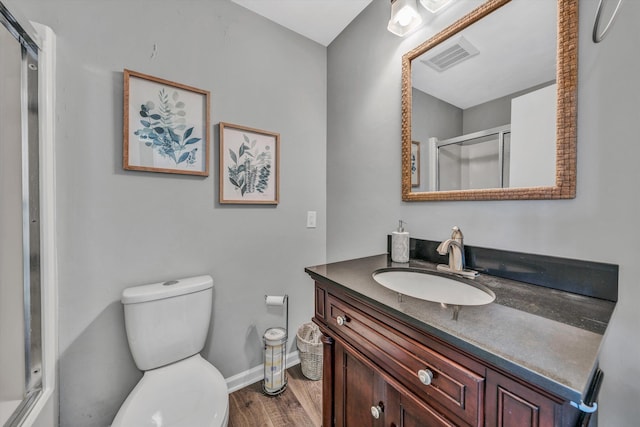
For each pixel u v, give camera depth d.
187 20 1.31
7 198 0.92
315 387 1.53
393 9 1.19
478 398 0.48
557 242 0.79
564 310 0.62
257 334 1.59
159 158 1.24
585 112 0.73
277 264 1.66
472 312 0.61
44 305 0.98
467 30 1.02
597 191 0.71
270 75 1.60
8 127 0.92
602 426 0.71
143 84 1.19
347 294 0.82
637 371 0.66
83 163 1.09
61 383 1.05
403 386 0.64
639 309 0.65
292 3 1.47
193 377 1.06
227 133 1.43
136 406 0.90
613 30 0.68
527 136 0.85
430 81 1.16
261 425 1.25
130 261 1.19
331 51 1.82
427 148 1.18
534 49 0.83
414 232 1.26
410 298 0.70
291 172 1.71
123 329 1.17
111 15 1.13
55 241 1.03
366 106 1.52
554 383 0.37
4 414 0.87
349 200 1.67
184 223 1.32
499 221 0.94
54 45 1.02
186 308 1.19
